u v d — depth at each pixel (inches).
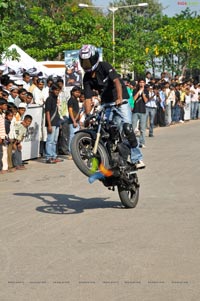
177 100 1256.2
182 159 650.2
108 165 364.2
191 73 1978.3
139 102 794.2
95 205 408.5
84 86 378.6
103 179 374.0
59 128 698.8
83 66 370.6
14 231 338.6
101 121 363.9
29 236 326.3
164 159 652.1
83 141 360.2
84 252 293.4
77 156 351.6
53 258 284.5
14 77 852.6
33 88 726.5
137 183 393.4
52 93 650.8
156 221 356.5
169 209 390.3
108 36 1567.4
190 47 1772.9
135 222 354.6
